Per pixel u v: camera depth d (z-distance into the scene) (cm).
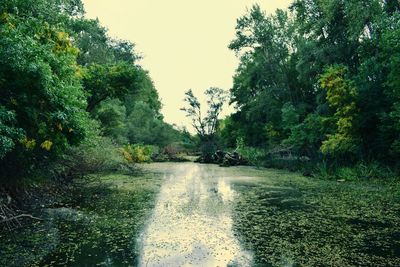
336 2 2647
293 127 3244
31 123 1106
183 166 4075
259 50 4328
